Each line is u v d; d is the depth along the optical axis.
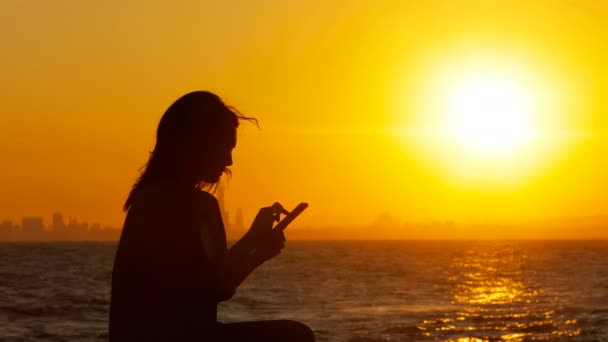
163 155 4.12
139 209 3.99
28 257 117.69
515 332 25.66
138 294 3.92
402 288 50.34
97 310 34.00
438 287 51.38
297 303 38.88
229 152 4.18
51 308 34.50
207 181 4.17
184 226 3.92
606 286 50.09
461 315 31.72
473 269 79.06
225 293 3.94
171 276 3.89
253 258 4.04
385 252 157.75
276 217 4.18
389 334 25.28
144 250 3.92
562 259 109.38
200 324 3.93
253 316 32.31
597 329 26.03
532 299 40.62
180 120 4.11
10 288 48.19
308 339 4.16
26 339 24.66
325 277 64.12
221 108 4.14
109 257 116.88
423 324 28.16
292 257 123.31
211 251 4.04
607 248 189.25
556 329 26.20
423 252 158.12
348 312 33.94
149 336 3.88
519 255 132.38
